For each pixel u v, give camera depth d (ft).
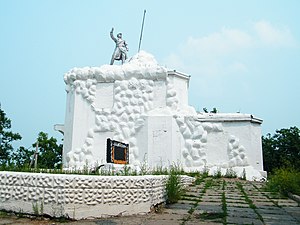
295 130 95.25
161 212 23.61
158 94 62.64
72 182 21.11
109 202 21.93
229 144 59.26
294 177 34.63
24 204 21.79
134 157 59.82
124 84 63.16
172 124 59.93
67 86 67.56
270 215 23.09
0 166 29.19
